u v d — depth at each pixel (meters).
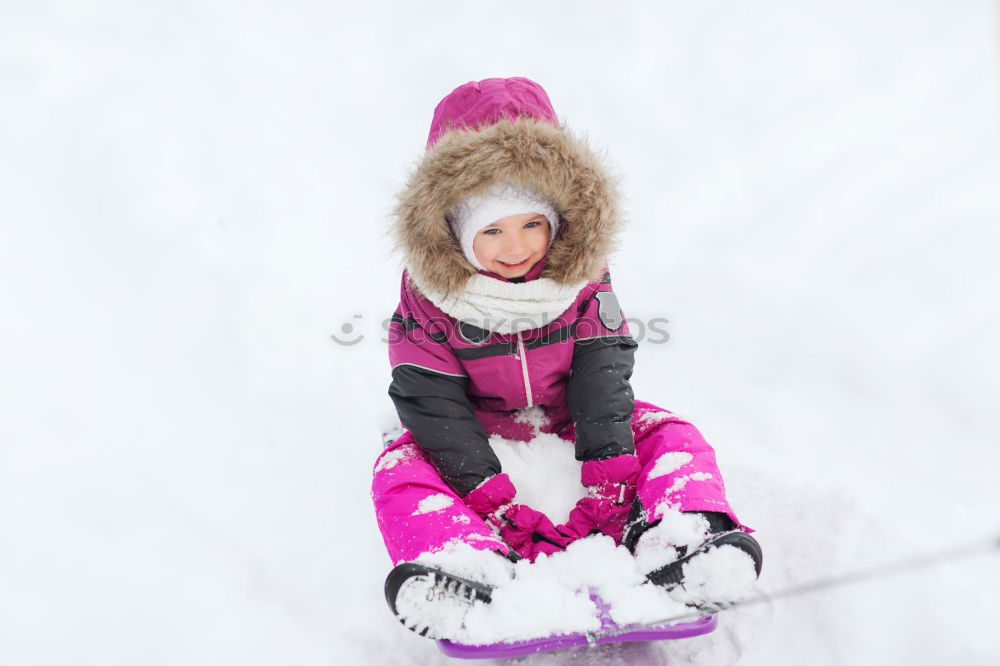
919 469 2.20
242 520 2.17
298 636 1.77
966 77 4.38
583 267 1.89
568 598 1.53
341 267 3.37
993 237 3.13
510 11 5.20
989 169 3.61
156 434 2.47
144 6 5.11
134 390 2.65
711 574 1.48
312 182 3.89
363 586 1.95
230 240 3.44
